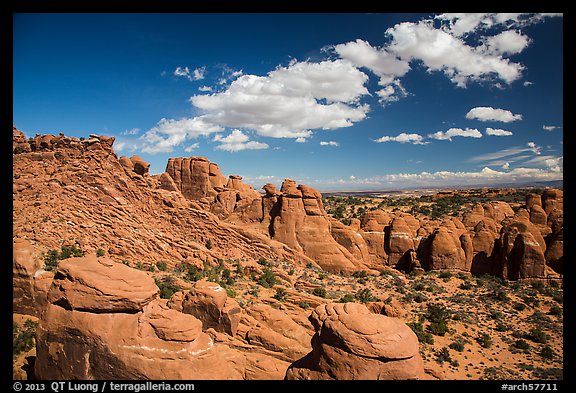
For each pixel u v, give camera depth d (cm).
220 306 3097
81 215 4469
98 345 1853
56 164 4972
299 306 4072
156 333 1939
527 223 5772
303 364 1911
